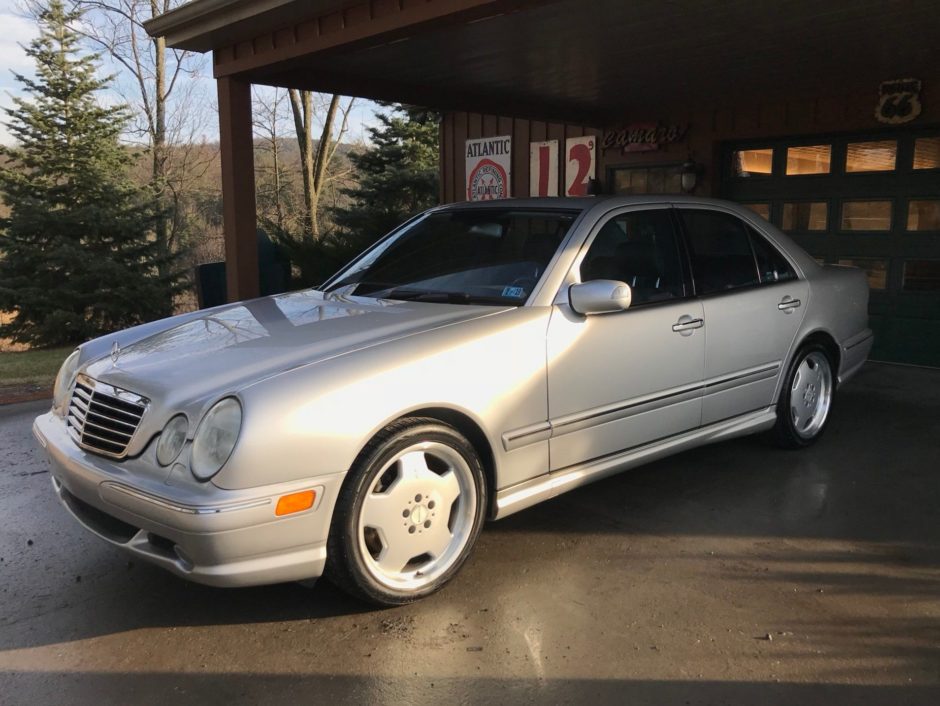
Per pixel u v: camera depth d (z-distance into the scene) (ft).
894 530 13.37
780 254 16.70
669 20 19.16
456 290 13.25
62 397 12.42
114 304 50.83
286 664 9.59
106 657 9.78
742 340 15.15
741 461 16.81
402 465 10.46
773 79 25.57
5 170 54.65
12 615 10.80
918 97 24.64
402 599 10.61
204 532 9.02
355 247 39.78
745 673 9.36
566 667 9.48
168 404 9.80
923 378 24.84
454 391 10.76
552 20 19.26
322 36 20.36
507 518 13.88
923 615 10.65
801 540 12.97
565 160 36.24
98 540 13.19
